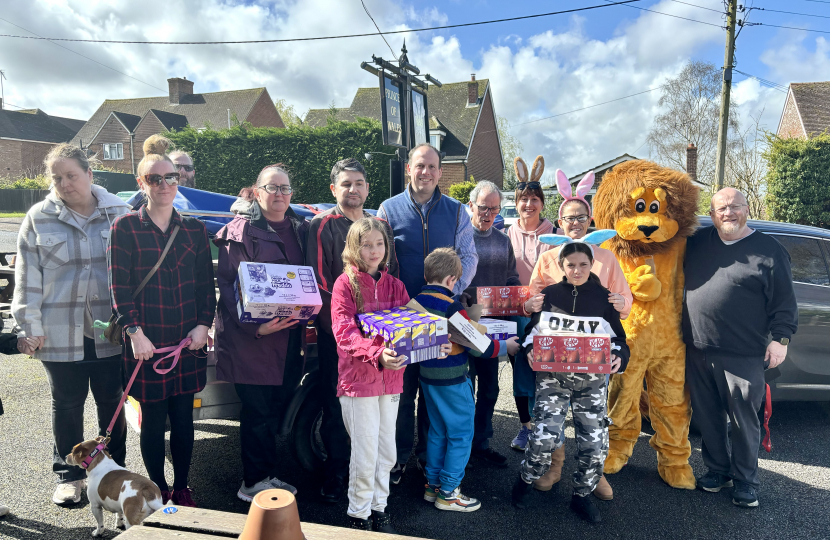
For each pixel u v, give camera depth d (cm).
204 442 397
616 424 349
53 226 283
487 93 3238
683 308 332
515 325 335
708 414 328
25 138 4397
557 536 281
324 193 2081
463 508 306
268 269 269
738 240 316
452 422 297
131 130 3888
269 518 109
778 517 302
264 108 4009
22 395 485
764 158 1838
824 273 426
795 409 480
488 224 376
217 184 2239
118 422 304
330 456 310
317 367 341
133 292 265
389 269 315
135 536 145
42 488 318
